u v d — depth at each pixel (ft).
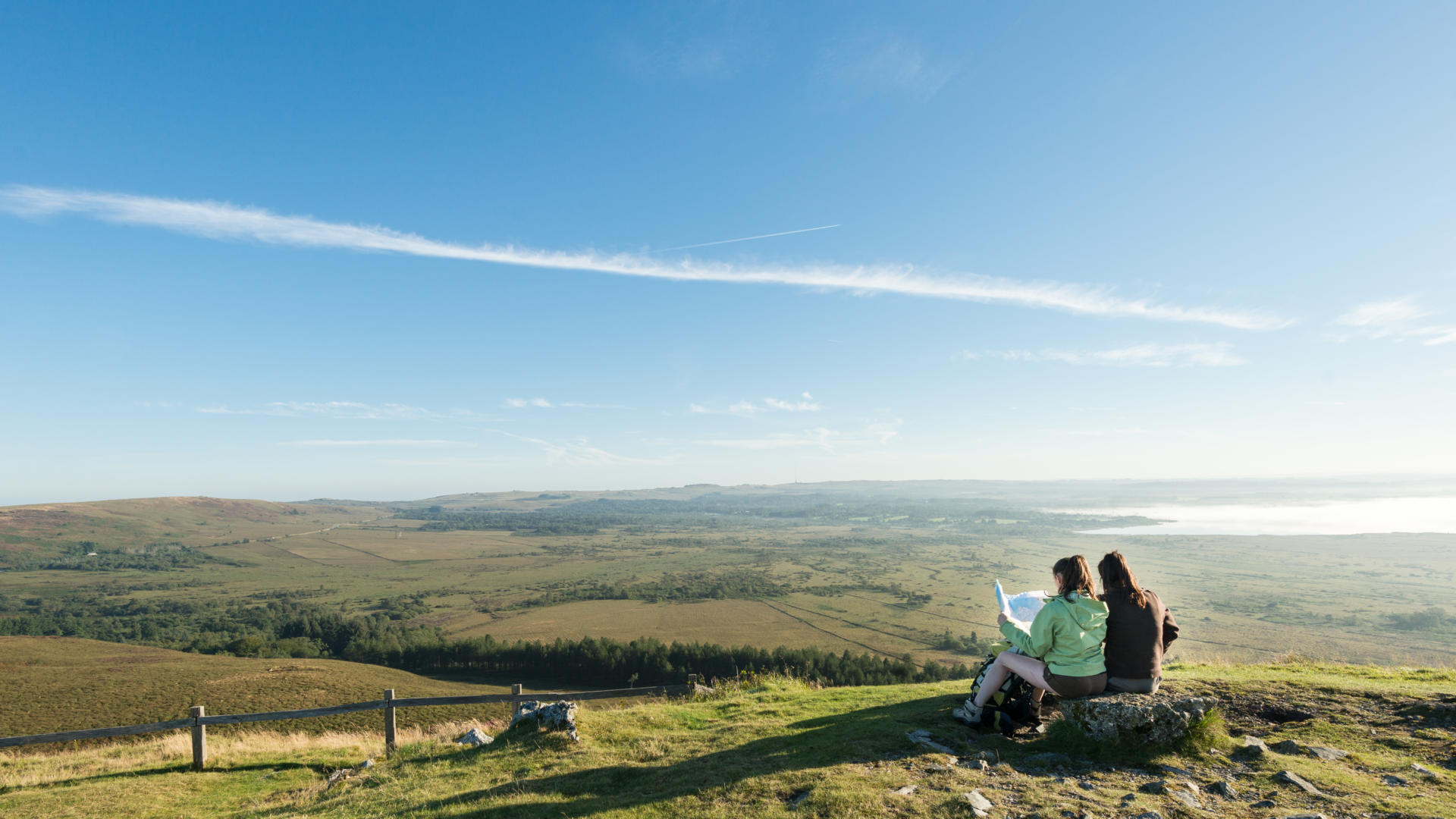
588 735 31.04
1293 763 19.60
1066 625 21.70
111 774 42.06
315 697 252.01
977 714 24.41
